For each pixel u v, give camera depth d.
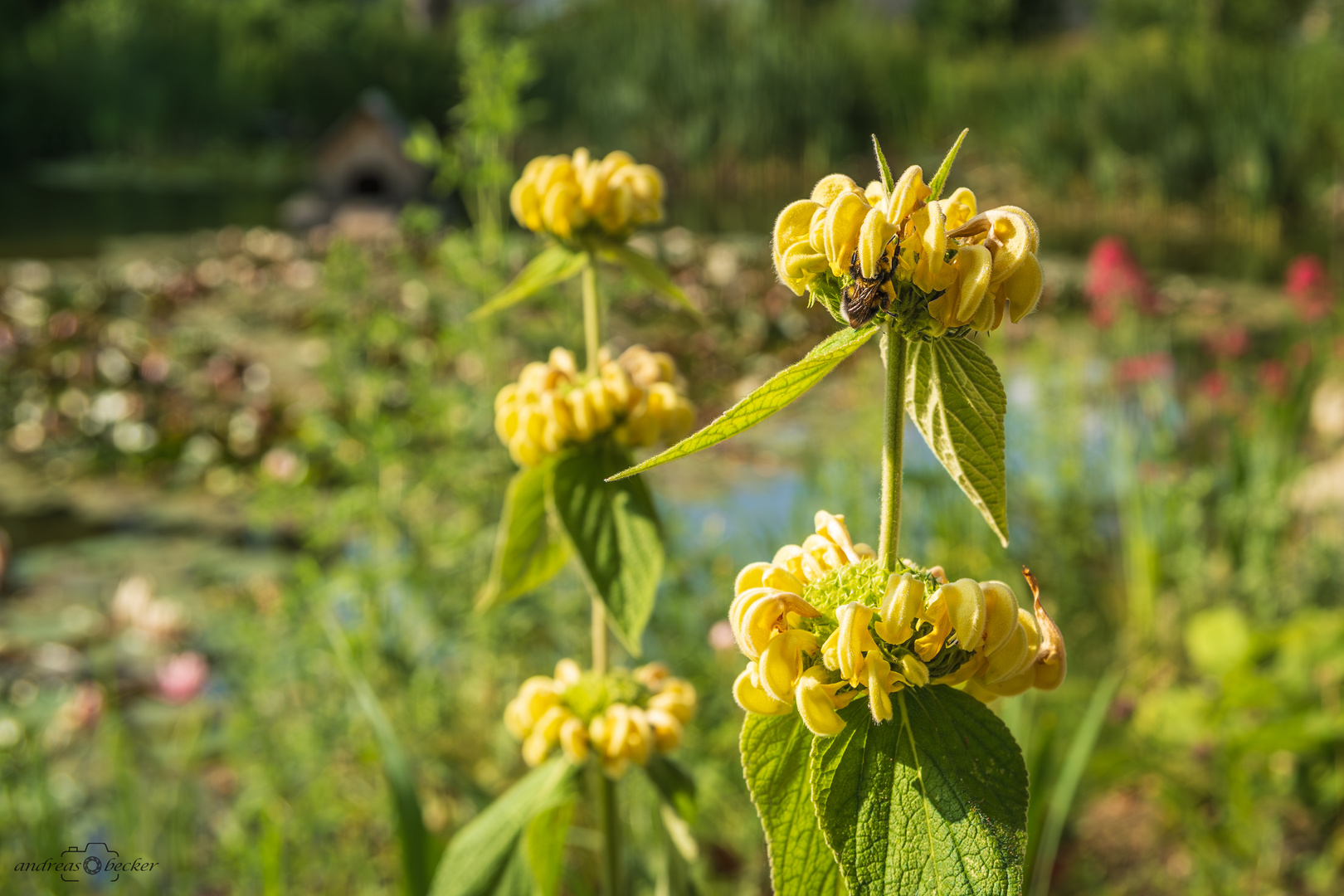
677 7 17.52
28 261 10.66
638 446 1.59
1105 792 3.26
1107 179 14.59
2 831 2.49
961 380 0.81
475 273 3.48
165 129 20.53
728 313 8.29
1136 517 4.31
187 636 3.82
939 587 0.82
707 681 2.94
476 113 3.34
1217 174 13.90
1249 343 7.03
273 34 22.47
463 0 26.16
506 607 3.11
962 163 16.72
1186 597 4.11
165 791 3.01
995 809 0.81
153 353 7.27
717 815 2.79
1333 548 4.15
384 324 4.07
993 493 0.82
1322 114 13.76
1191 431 5.39
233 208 15.05
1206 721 3.18
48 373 6.57
